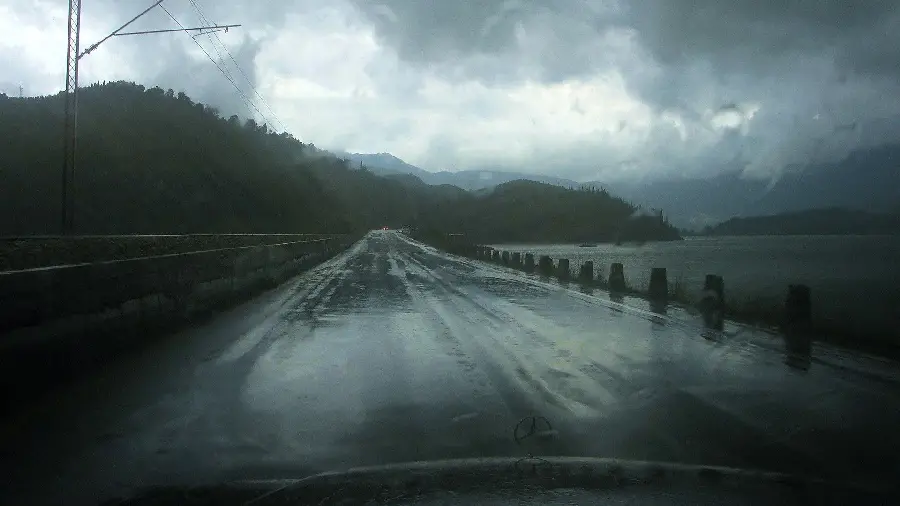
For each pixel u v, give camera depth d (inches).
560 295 783.7
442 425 247.4
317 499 177.2
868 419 256.4
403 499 176.4
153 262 467.2
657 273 730.2
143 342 428.1
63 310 327.9
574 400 285.1
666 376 333.4
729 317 573.6
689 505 172.4
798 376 333.7
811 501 176.1
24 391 283.6
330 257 1851.6
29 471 198.8
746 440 229.6
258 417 258.4
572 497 177.5
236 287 716.0
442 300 717.9
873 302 810.8
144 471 199.0
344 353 396.8
